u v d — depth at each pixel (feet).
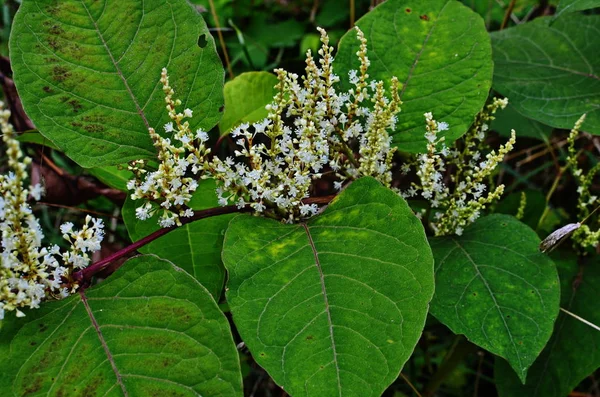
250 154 2.14
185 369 1.97
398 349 1.97
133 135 2.21
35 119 2.16
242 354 2.68
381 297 2.02
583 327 2.44
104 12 2.21
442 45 2.43
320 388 1.95
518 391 2.43
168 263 2.07
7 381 1.96
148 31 2.23
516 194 2.78
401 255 2.06
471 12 2.44
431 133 2.22
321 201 2.27
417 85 2.42
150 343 2.00
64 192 2.83
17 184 1.93
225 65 3.26
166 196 2.10
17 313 1.98
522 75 2.74
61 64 2.19
